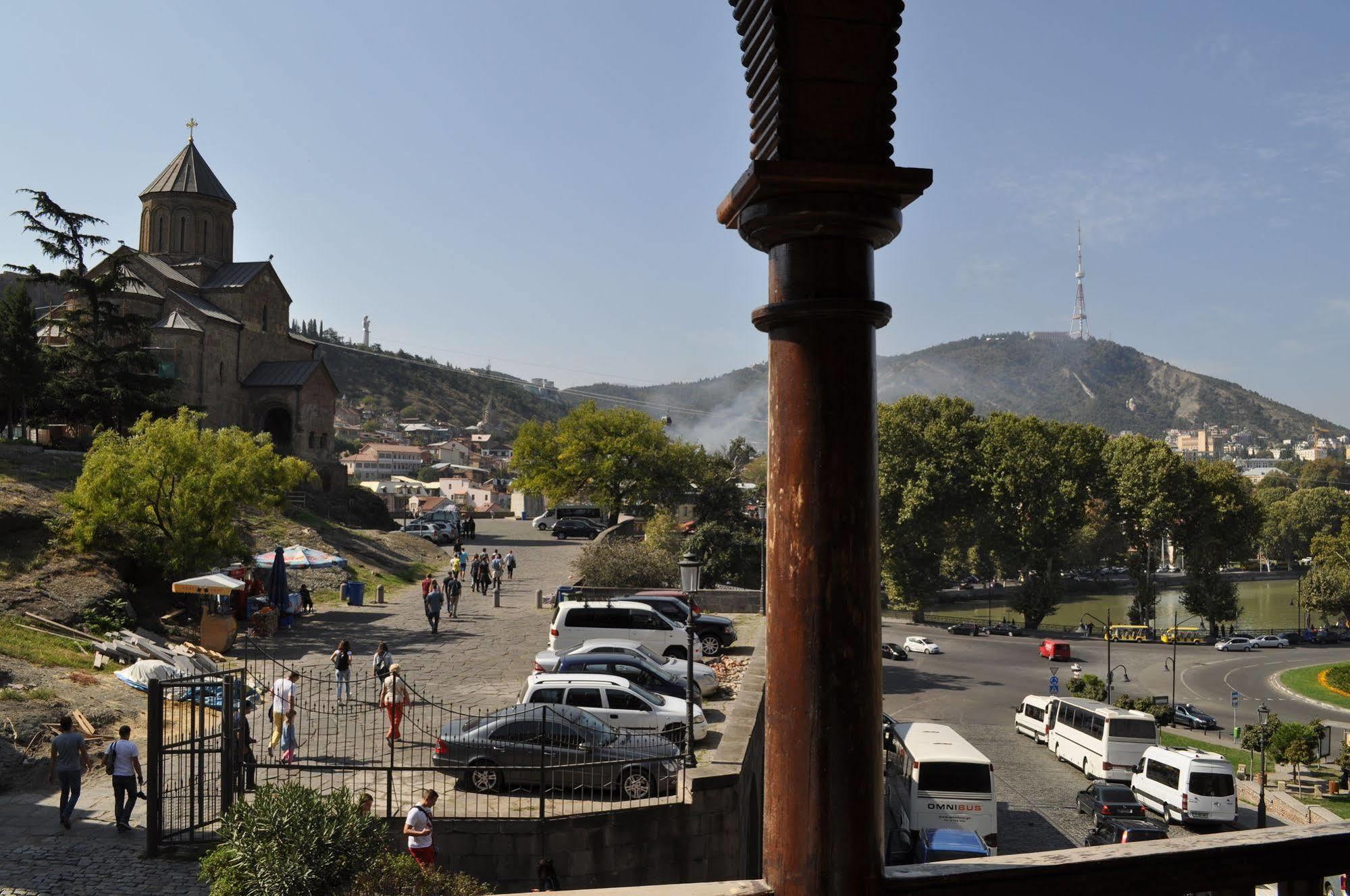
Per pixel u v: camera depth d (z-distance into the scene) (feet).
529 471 250.57
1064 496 300.40
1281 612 422.41
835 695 9.55
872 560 9.81
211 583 96.63
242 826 39.88
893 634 287.89
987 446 308.60
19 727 63.26
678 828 52.44
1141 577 319.27
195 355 186.60
